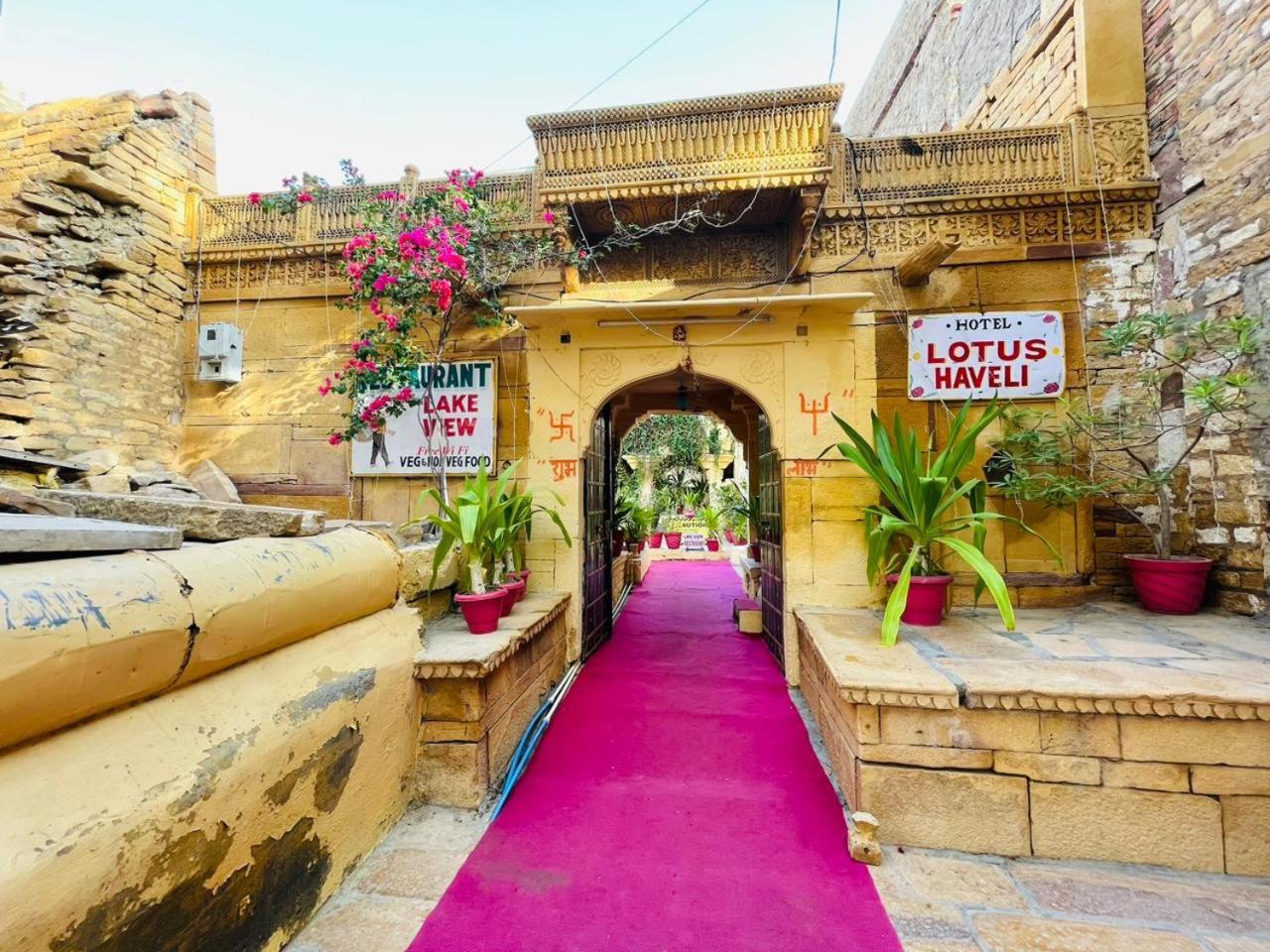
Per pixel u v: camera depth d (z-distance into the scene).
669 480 13.27
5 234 3.98
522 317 4.12
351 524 2.81
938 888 1.93
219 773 1.42
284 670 1.81
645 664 4.27
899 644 2.81
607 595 5.15
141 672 1.31
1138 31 4.00
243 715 1.57
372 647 2.23
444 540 2.91
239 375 4.92
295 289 4.91
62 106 4.52
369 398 4.63
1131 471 3.88
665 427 13.05
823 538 3.95
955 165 4.17
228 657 1.59
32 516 1.47
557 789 2.53
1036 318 4.02
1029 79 4.75
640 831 2.23
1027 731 2.13
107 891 1.12
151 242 4.76
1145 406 3.88
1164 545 3.56
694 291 4.54
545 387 4.30
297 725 1.71
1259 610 3.28
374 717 2.12
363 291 4.08
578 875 1.98
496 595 2.88
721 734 3.06
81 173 4.23
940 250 3.56
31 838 1.02
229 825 1.44
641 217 4.39
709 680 3.90
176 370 4.96
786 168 3.88
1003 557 3.97
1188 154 3.68
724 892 1.90
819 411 4.03
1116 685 2.11
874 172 4.23
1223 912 1.81
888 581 3.40
